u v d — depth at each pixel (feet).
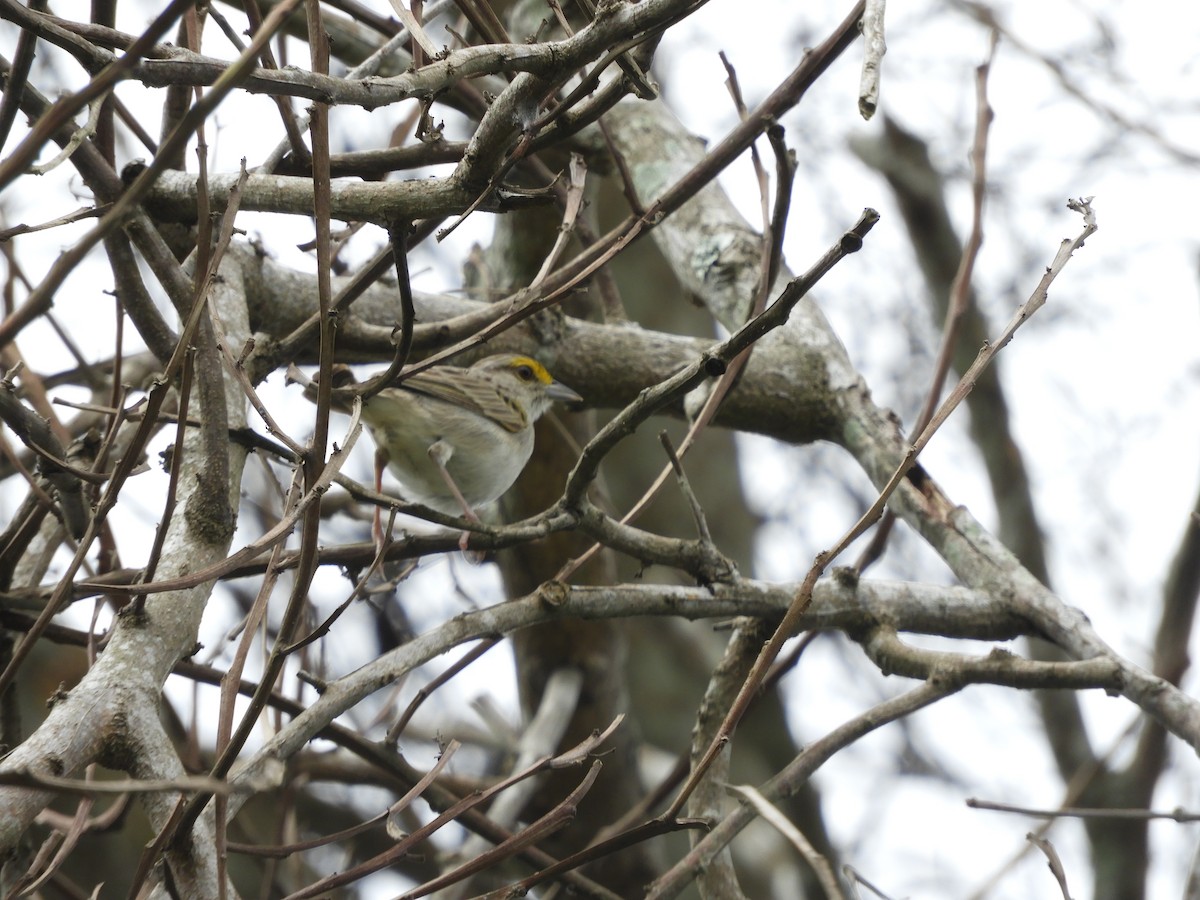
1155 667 44.32
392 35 31.48
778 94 26.20
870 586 27.45
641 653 68.44
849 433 32.78
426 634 23.00
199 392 21.04
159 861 19.19
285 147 25.41
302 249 25.96
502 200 19.95
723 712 27.48
